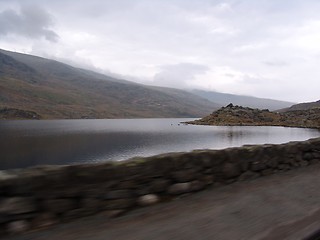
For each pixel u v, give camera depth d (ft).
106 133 451.12
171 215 19.07
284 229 17.44
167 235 16.06
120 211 19.07
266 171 30.63
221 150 26.48
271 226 17.80
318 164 37.17
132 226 17.15
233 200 22.36
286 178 29.84
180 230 16.76
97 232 16.14
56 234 15.67
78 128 563.48
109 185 18.72
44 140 345.10
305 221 18.79
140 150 259.39
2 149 269.85
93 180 18.07
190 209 20.27
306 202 22.59
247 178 28.37
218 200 22.30
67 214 17.10
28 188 15.79
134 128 590.96
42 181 16.24
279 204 21.88
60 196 16.85
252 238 16.07
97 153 243.81
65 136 395.14
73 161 206.39
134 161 20.22
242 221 18.40
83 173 17.71
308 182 28.40
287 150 33.47
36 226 15.99
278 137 394.32
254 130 546.26
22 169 16.33
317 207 21.56
